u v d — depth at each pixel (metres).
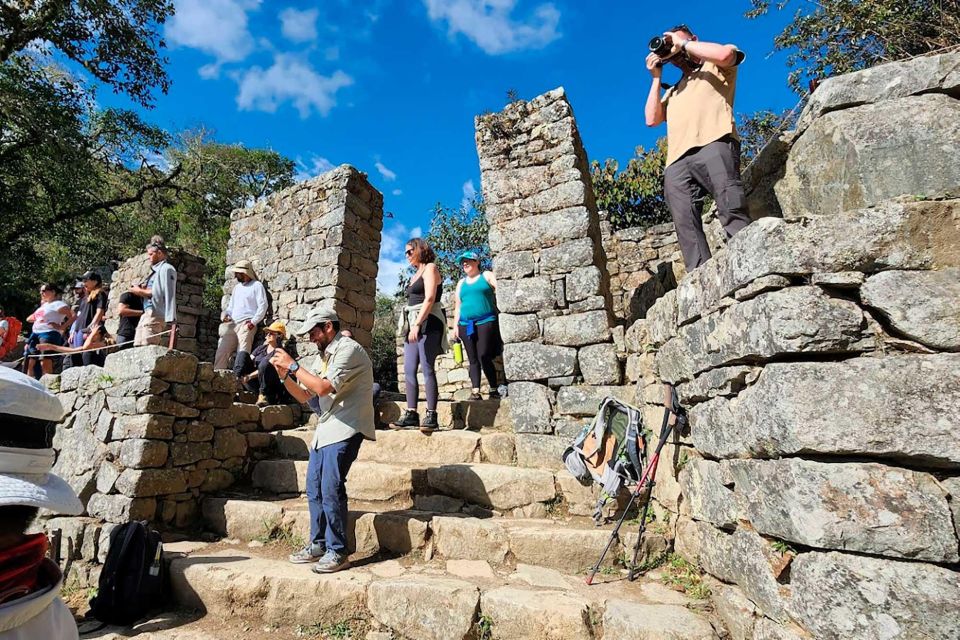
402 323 4.84
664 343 3.21
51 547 3.69
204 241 18.70
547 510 3.59
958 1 4.93
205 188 20.06
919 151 2.03
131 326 6.39
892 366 1.73
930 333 1.75
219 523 3.90
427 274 4.50
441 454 4.25
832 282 1.89
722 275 2.32
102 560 3.51
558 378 4.09
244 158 22.09
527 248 4.41
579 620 2.46
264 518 3.72
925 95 2.11
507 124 4.70
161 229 18.67
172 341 5.72
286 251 7.02
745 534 2.16
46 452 0.97
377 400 5.26
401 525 3.38
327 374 3.24
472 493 3.76
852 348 1.84
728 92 3.05
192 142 20.19
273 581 2.94
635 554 2.92
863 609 1.64
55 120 11.57
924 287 1.78
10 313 13.03
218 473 4.34
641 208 12.62
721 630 2.30
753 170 2.99
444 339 4.68
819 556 1.77
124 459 3.79
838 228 1.91
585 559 3.05
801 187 2.52
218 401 4.45
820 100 2.36
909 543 1.62
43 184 12.73
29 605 0.90
